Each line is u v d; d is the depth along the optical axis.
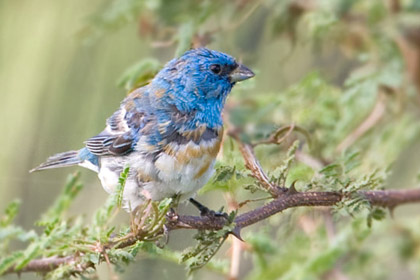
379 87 11.85
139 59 12.03
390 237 11.72
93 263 8.68
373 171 9.10
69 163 11.05
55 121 11.59
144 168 9.80
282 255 11.10
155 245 9.57
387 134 11.70
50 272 9.23
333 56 13.38
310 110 11.86
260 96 11.75
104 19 11.83
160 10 11.89
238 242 10.26
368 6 12.02
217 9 11.86
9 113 11.52
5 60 11.54
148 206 8.48
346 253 11.23
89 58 11.85
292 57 12.80
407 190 8.91
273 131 11.00
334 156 11.45
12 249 10.83
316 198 8.59
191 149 9.79
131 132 10.00
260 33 12.65
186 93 10.04
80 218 10.05
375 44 11.88
